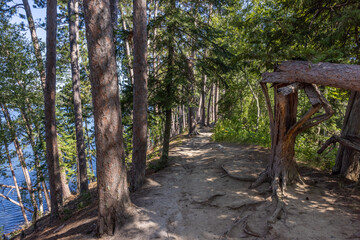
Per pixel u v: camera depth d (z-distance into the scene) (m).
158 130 15.52
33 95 15.16
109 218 4.63
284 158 5.85
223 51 9.25
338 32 5.59
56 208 8.24
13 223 23.41
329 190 5.54
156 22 8.38
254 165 7.80
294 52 4.93
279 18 5.66
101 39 4.43
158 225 4.65
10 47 14.22
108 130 4.61
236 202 5.22
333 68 4.39
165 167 9.12
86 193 10.88
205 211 5.11
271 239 3.79
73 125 21.80
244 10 11.62
